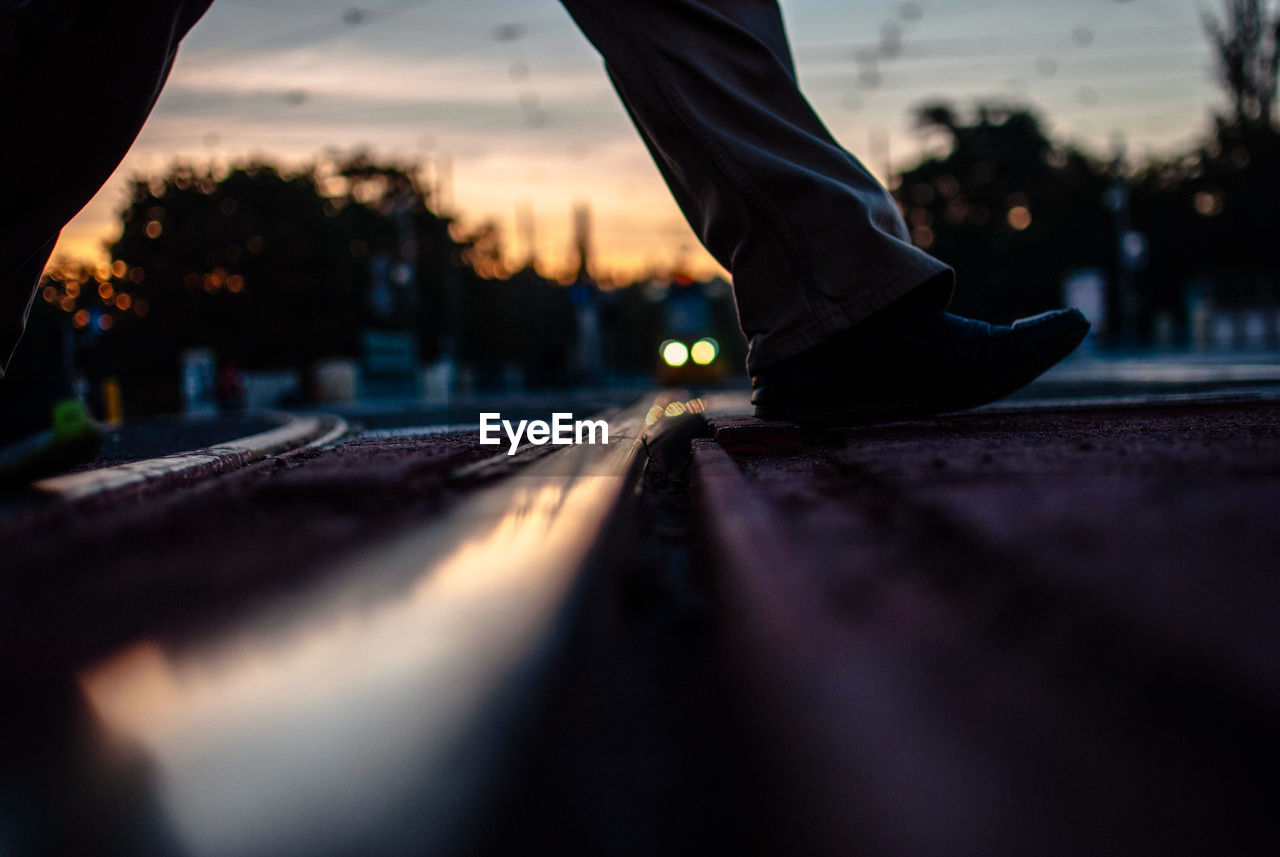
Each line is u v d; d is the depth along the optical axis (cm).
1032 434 131
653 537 97
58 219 132
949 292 138
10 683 51
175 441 263
